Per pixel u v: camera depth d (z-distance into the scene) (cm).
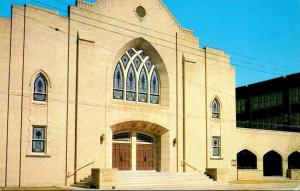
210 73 4031
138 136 3678
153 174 3347
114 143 3512
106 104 3331
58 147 3052
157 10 3725
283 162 4800
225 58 4191
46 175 2983
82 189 2750
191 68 3878
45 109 3031
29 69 2988
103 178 2861
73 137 3122
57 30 3108
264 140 4603
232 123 4191
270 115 6169
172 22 3819
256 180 4253
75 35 3216
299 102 5791
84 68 3216
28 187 2841
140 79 3641
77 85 3172
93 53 3278
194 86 3884
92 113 3228
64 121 3098
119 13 3475
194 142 3809
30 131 2958
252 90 6512
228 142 4119
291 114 5866
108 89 3359
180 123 3753
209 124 3956
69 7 3219
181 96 3794
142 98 3625
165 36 3753
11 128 2881
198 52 3969
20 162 2892
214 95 4034
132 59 3612
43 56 3053
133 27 3547
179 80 3797
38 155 2964
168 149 3666
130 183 3138
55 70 3095
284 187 3155
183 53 3856
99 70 3306
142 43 3622
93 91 3250
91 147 3194
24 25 2997
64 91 3122
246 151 4666
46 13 3097
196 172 3662
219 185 3378
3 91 2875
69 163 3083
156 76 3750
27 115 2953
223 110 4106
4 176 2830
